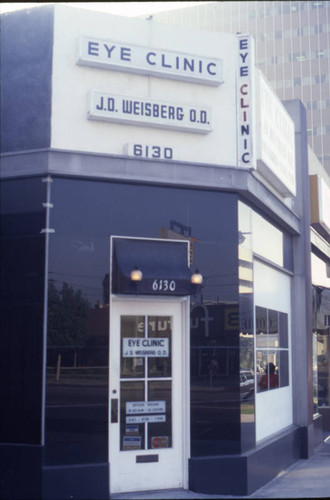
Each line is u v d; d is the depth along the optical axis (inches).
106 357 349.1
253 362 406.0
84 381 342.3
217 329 379.6
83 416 339.9
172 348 372.8
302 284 550.0
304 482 419.5
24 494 328.2
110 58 365.7
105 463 341.7
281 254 515.8
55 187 349.7
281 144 469.4
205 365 374.3
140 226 368.5
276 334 493.7
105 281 354.3
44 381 333.1
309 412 538.3
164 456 362.6
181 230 378.6
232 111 397.7
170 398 369.1
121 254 357.7
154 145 375.9
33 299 341.1
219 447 370.9
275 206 464.8
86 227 354.3
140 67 373.1
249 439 390.9
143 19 384.2
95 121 363.9
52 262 343.0
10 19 366.0
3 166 352.5
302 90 3289.9
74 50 362.6
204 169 382.3
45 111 353.7
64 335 341.1
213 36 398.9
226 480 368.5
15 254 346.6
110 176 358.6
